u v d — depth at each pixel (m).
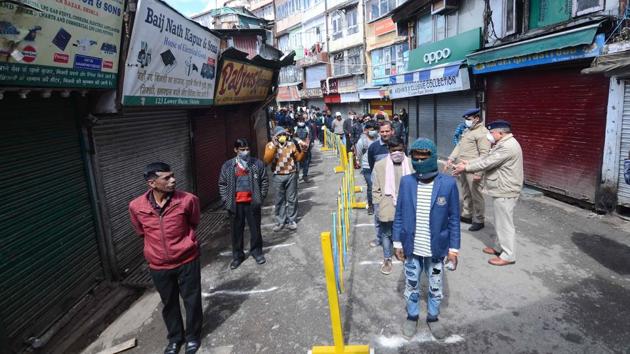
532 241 5.49
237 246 5.34
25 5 3.03
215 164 9.27
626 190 6.24
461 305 3.93
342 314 3.94
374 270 4.88
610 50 5.98
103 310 4.46
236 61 8.18
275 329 3.81
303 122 11.80
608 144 6.44
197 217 3.61
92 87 4.13
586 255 4.92
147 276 5.30
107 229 5.09
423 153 3.14
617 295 3.94
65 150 4.45
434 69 12.20
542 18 8.36
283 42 32.97
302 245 6.03
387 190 4.48
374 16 21.38
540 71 8.05
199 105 7.10
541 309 3.77
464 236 5.80
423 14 14.41
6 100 3.67
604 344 3.21
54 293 4.15
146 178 3.29
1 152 3.59
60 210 4.32
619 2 6.25
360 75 22.95
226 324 3.96
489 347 3.27
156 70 5.21
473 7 11.29
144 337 3.87
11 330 3.59
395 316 3.83
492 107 10.02
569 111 7.30
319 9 26.81
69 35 3.59
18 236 3.73
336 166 13.65
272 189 10.50
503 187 4.62
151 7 4.71
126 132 5.59
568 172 7.42
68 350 3.75
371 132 6.70
